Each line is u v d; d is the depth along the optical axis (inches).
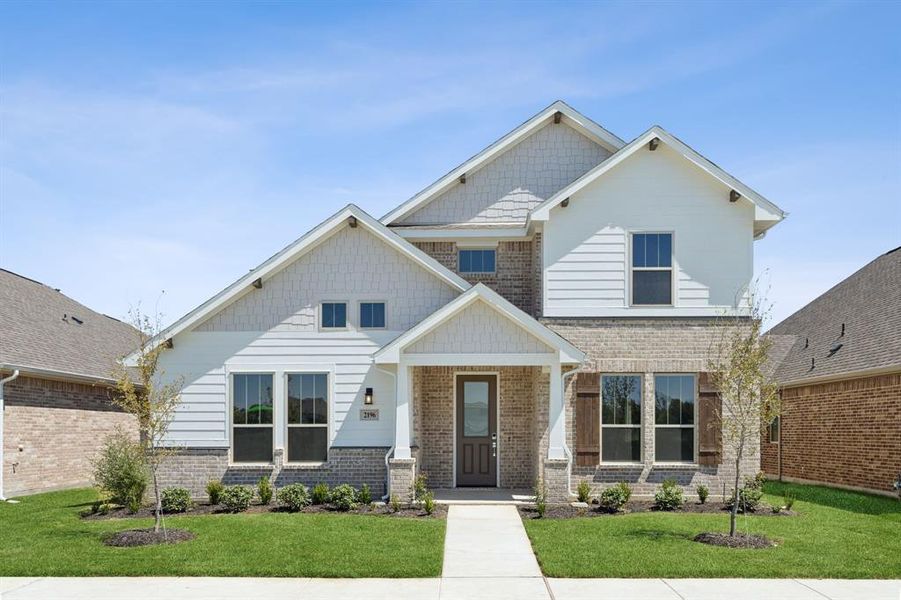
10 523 542.3
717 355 652.7
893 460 681.6
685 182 669.9
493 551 448.5
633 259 668.7
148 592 361.1
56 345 853.8
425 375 714.2
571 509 581.3
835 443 786.8
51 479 784.3
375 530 497.0
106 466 586.6
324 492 614.5
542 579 385.4
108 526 523.5
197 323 674.8
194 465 663.8
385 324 676.1
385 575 391.2
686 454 655.8
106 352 964.6
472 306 624.7
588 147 758.5
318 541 461.7
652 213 668.7
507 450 706.8
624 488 599.5
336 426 666.8
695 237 665.6
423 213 756.6
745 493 593.0
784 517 554.6
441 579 386.3
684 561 410.9
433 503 571.5
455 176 747.4
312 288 680.4
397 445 617.0
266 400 673.0
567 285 666.8
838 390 783.1
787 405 903.7
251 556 423.2
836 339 858.8
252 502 625.3
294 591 363.3
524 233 729.6
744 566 401.1
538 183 755.4
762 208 655.8
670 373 661.3
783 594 357.1
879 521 538.9
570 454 651.5
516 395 711.1
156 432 543.2
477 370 713.6
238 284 665.6
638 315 661.3
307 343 674.8
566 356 613.6
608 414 661.9
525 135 759.1
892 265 915.4
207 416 668.7
